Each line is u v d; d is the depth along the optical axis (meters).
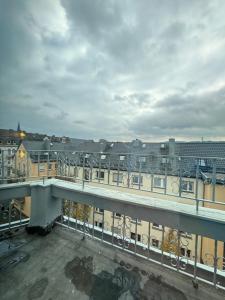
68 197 3.85
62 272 2.79
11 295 2.35
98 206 3.52
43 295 2.36
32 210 3.88
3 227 3.80
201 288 2.57
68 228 4.11
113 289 2.50
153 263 3.08
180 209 2.81
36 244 3.50
